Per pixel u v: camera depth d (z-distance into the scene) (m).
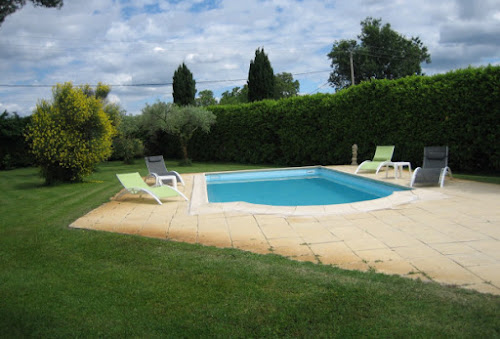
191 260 3.87
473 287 3.05
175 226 5.50
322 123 15.48
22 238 4.92
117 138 19.20
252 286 3.15
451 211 5.77
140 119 17.77
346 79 35.56
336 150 15.25
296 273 3.42
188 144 21.48
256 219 5.76
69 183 11.35
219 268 3.61
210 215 6.15
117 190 9.37
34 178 13.97
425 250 4.03
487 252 3.88
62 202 7.83
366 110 13.83
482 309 2.61
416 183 8.31
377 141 13.71
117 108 16.06
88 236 4.94
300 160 16.81
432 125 11.73
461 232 4.64
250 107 18.08
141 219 6.00
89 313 2.78
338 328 2.46
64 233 5.13
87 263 3.88
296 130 16.39
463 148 11.04
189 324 2.58
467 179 9.19
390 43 32.31
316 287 3.09
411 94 12.21
